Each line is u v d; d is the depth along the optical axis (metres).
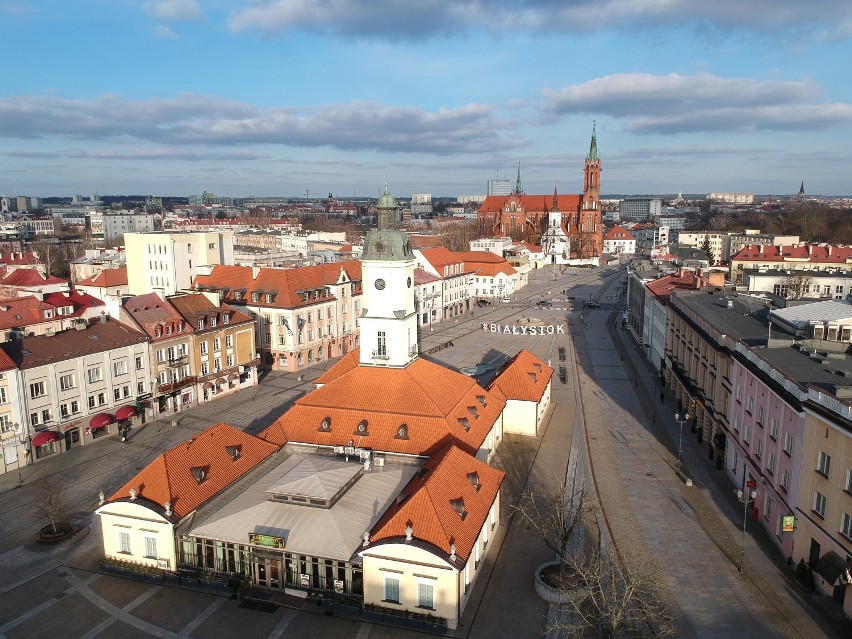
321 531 47.91
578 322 168.25
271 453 60.16
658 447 77.62
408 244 66.38
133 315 87.75
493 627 44.56
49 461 74.25
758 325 74.31
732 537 55.88
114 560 51.88
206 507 52.19
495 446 75.94
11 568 52.12
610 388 104.25
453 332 154.75
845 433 42.41
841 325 62.72
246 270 122.19
